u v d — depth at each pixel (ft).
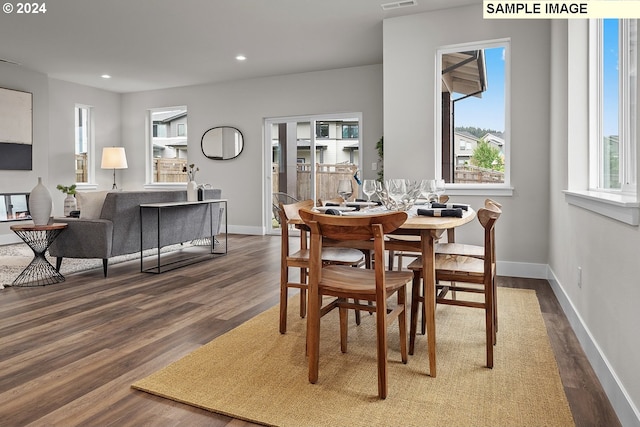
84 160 24.98
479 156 13.66
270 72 21.84
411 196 7.80
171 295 10.97
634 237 4.84
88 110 25.09
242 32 15.88
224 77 22.82
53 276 12.89
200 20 14.67
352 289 5.95
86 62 19.81
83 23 14.97
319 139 22.18
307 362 6.87
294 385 6.09
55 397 5.78
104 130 25.57
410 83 13.92
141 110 25.98
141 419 5.26
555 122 11.20
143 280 12.62
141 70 21.27
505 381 6.22
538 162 12.60
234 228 23.99
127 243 13.55
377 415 5.32
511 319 9.00
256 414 5.33
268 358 7.02
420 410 5.43
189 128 24.80
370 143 20.76
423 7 13.38
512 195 12.90
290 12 13.97
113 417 5.30
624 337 5.21
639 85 4.73
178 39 16.63
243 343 7.66
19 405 5.57
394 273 6.89
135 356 7.14
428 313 6.37
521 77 12.68
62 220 13.19
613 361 5.67
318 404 5.57
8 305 10.04
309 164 22.48
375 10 13.67
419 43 13.80
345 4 13.23
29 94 20.86
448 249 8.63
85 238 12.93
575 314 8.21
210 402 5.61
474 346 7.55
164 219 14.87
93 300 10.49
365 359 7.01
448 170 13.98
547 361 6.91
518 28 12.66
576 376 6.44
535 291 11.25
